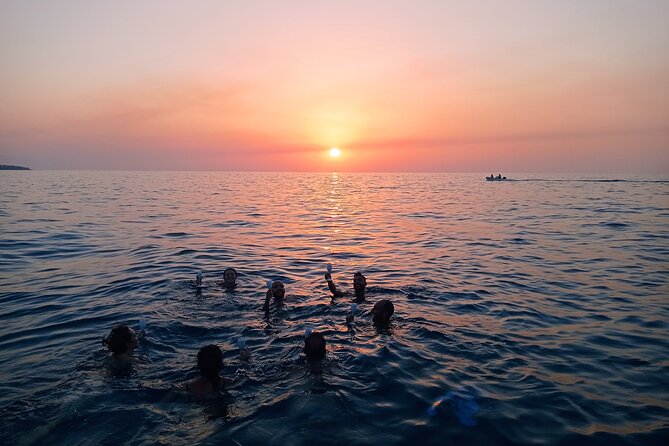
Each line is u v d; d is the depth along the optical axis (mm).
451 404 4609
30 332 6797
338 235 17844
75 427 4137
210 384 4949
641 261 12484
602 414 4441
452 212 27500
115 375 5266
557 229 19391
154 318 7422
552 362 5727
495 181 95062
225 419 4301
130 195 40781
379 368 5484
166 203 32625
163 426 4172
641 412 4480
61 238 15945
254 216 24750
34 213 23750
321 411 4449
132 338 5953
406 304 8414
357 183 86375
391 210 29078
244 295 8961
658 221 21781
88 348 6141
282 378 5227
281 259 12938
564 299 8750
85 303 8305
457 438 4016
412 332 6840
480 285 9891
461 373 5375
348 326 7109
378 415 4402
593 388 5000
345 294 9125
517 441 3977
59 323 7211
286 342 6406
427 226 20734
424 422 4270
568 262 12430
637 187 60438
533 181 89750
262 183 83562
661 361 5762
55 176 108250
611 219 22828
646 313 7840
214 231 18578
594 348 6207
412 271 11406
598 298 8820
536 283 10039
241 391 4887
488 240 16547
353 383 5090
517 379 5227
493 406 4582
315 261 12703
